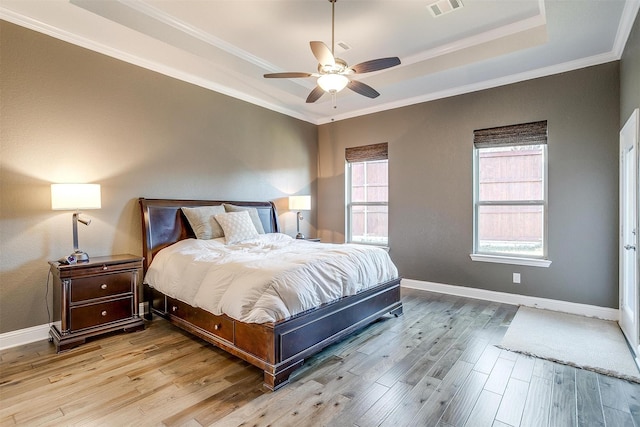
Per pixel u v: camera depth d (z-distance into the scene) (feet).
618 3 8.29
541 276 12.64
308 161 19.25
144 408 6.40
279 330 7.23
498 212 13.88
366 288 10.35
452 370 7.93
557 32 9.67
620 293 10.72
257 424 5.93
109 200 11.26
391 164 16.67
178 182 13.19
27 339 9.50
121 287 10.15
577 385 7.25
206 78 13.79
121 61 11.48
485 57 11.46
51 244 10.00
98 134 10.96
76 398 6.73
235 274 8.39
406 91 14.79
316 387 7.18
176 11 9.94
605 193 11.34
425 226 15.55
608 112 11.24
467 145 14.29
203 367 8.06
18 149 9.39
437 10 9.75
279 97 16.02
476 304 13.23
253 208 15.08
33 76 9.61
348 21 10.34
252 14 10.02
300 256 9.62
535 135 12.65
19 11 9.08
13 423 5.97
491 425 5.94
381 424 5.96
